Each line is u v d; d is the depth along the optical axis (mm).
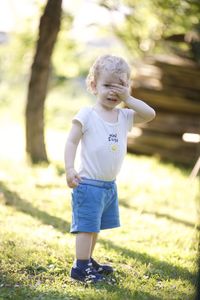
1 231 8422
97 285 6402
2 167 14633
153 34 20609
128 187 13461
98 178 6383
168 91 18203
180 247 8586
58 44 22969
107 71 6328
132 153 18984
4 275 6555
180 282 6730
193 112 18328
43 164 15172
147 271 7137
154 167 16625
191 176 14281
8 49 25516
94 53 26906
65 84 29562
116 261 7492
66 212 10312
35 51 15195
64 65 25375
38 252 7473
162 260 7742
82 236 6434
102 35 23359
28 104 15328
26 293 6027
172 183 14375
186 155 17984
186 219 10695
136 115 6648
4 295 5957
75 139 6371
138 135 18734
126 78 6402
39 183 12859
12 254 7273
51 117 27812
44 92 15367
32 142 15406
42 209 10398
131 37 21031
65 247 7781
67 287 6262
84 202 6328
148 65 18812
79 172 6449
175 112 18516
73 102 30359
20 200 11000
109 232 9109
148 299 6008
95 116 6406
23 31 23016
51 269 6828
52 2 14859
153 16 19906
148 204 11828
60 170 14672
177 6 17375
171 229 9703
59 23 15055
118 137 6469
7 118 28797
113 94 6340
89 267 6492
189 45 18031
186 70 17969
